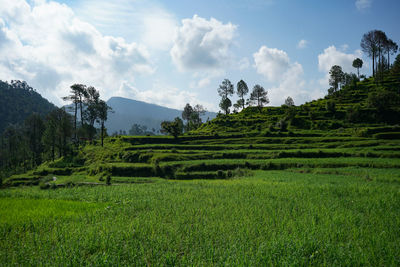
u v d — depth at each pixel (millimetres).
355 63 166875
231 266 7449
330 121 109250
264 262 7777
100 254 8461
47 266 7711
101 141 115312
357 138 82562
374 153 63594
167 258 7898
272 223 12086
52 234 10758
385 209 15531
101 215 14266
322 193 21688
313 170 54094
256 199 18797
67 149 99250
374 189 23969
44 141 97625
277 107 155375
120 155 90250
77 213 14852
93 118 122125
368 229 11289
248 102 166625
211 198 19656
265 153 76438
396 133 80125
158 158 77625
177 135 112250
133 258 8086
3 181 70375
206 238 9875
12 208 16328
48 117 117938
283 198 19594
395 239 10016
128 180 60562
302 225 11594
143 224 12039
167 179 63125
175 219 13023
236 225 11664
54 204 17672
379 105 104500
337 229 11102
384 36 136500
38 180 69250
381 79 141375
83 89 125438
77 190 26109
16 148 121750
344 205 16844
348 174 47531
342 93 140250
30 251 8984
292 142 90438
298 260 7902
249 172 56750
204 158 78625
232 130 121188
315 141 87500
